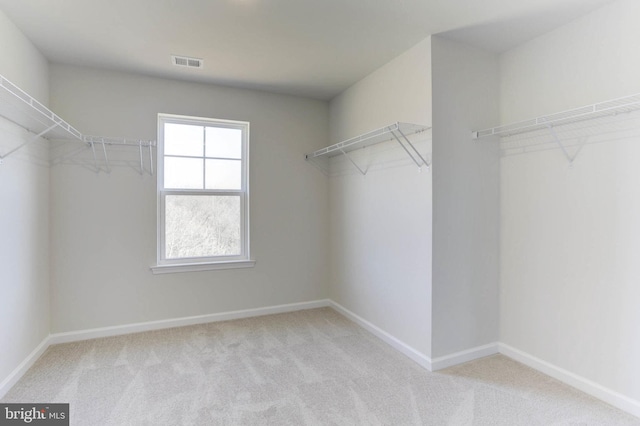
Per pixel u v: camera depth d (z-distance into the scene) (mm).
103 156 2932
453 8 2043
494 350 2656
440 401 2014
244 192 3549
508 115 2584
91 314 2924
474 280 2559
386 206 2871
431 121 2373
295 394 2086
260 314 3562
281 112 3611
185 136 3299
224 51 2605
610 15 1982
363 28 2277
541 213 2361
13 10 2027
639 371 1868
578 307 2152
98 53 2621
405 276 2654
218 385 2182
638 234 1870
